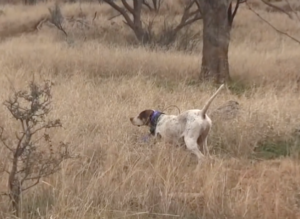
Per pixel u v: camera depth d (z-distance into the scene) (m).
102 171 9.23
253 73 20.62
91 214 7.66
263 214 8.05
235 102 13.69
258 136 12.04
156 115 11.42
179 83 18.03
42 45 28.81
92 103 14.26
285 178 9.78
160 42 29.81
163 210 8.09
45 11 43.75
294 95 15.92
